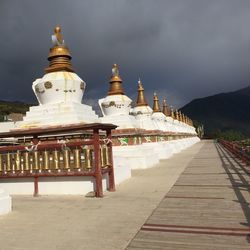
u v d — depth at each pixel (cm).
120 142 1950
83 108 1432
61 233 647
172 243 564
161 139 3003
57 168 1070
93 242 586
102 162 1086
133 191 1103
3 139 1334
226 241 563
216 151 3359
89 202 941
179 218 725
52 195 1084
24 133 1093
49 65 1493
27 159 1104
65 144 1062
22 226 705
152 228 657
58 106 1361
